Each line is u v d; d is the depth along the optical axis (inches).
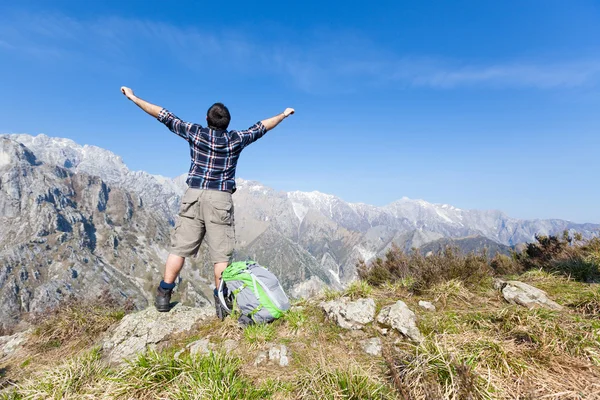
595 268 224.8
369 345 148.0
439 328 152.2
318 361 136.6
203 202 174.4
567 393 105.0
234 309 177.6
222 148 174.9
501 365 119.9
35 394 130.0
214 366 125.5
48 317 239.3
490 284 210.8
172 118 176.4
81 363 149.2
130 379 124.3
